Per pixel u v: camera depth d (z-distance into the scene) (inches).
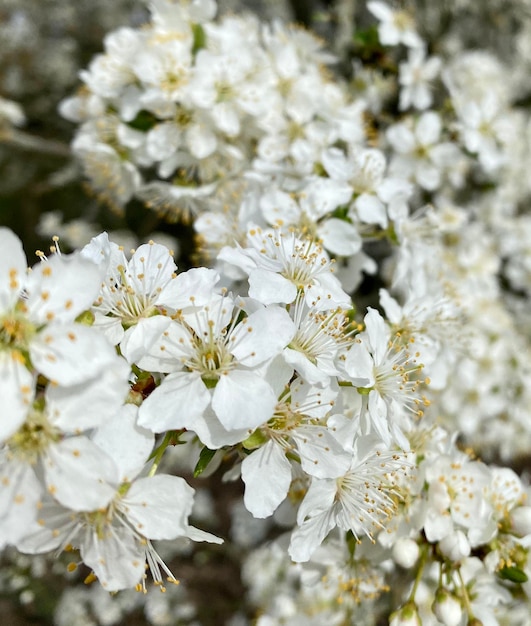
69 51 18.1
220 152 8.2
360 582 6.6
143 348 5.1
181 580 14.9
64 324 4.6
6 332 4.5
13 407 4.4
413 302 6.8
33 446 4.6
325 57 9.9
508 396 10.1
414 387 6.0
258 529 14.8
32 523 4.6
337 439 5.3
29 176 17.1
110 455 4.7
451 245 10.8
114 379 4.6
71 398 4.5
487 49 14.7
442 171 10.9
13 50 17.9
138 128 8.3
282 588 11.6
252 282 5.4
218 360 5.1
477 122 10.0
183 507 4.8
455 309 7.6
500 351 9.6
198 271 5.3
